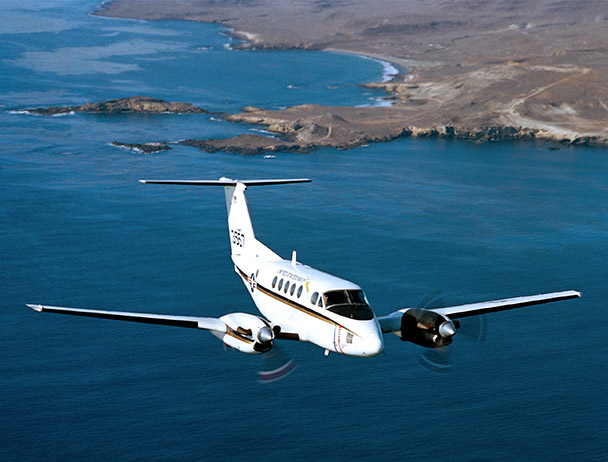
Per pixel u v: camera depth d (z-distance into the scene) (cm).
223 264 11131
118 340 8606
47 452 6506
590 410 7281
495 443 6762
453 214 13938
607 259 11675
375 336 3759
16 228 12469
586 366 8150
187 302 9756
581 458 6550
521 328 9050
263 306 4559
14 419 6969
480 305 4334
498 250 11956
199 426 6950
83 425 6906
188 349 8419
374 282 10569
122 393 7475
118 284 10312
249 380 7781
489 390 7650
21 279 10400
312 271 4297
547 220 13662
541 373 7994
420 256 11631
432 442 6781
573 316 9438
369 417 7156
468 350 8488
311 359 8238
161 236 12344
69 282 10356
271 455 6556
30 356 8194
